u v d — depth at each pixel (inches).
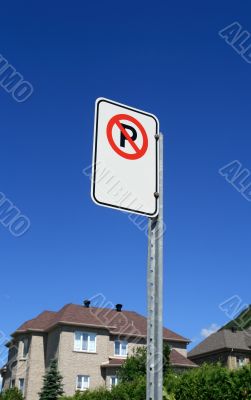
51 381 1321.4
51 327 1483.8
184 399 408.5
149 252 116.3
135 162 123.3
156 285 112.2
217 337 1811.0
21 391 1509.6
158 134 129.8
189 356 1834.4
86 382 1380.4
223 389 371.6
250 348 1686.8
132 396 586.2
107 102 125.9
